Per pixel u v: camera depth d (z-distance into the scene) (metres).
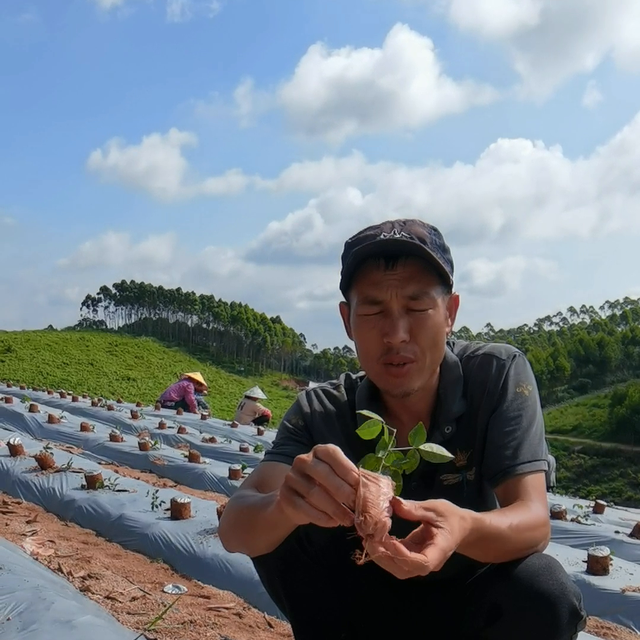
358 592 2.44
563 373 26.94
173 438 10.82
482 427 2.28
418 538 1.71
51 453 7.33
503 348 2.42
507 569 2.11
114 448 9.20
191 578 4.55
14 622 2.86
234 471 7.91
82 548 4.89
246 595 4.24
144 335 63.84
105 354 42.53
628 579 4.77
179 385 14.85
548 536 2.09
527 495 2.08
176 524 5.15
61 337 44.38
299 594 2.42
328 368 59.62
